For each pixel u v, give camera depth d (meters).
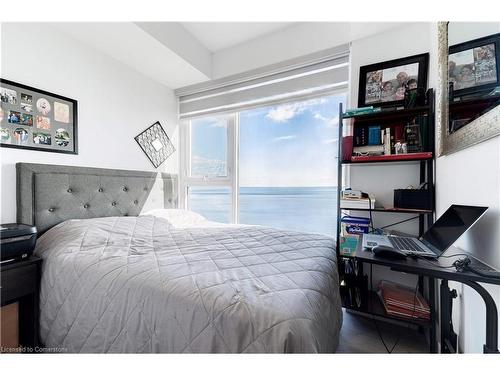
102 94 2.03
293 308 0.72
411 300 1.53
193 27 2.16
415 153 1.53
